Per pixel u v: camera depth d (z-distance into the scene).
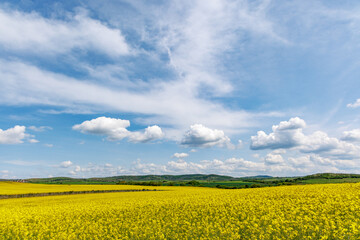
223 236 11.71
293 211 15.05
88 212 21.84
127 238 13.07
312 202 17.84
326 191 23.47
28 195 46.56
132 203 26.42
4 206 29.98
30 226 16.86
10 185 74.81
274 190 30.23
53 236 14.51
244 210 17.27
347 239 9.83
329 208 15.38
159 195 37.59
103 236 14.42
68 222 18.19
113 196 41.25
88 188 66.56
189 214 17.81
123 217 19.28
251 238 11.20
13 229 15.95
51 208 25.27
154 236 13.16
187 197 29.53
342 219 13.01
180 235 12.91
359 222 11.84
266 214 15.53
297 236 10.82
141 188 67.81
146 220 16.80
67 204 29.14
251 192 30.50
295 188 31.00
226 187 89.75
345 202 16.55
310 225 11.61
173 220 15.90
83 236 14.28
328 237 10.27
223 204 21.17
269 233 11.27
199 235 12.66
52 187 70.06
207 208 19.69
